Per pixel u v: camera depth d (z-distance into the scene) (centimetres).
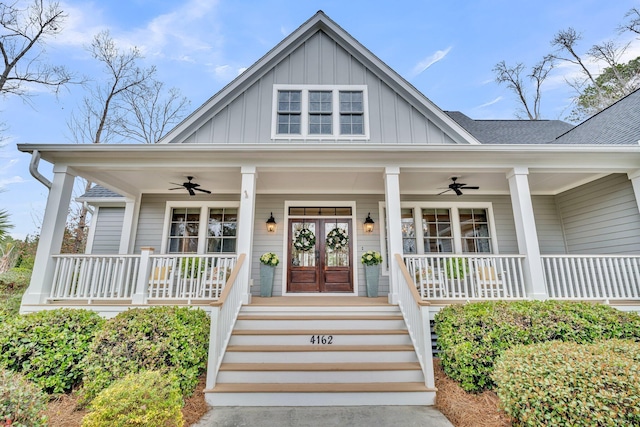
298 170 554
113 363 324
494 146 505
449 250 743
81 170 548
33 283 480
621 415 203
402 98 717
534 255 505
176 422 248
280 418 313
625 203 583
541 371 243
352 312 480
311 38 754
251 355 392
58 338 354
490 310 406
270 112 703
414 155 527
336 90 723
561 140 773
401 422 305
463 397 345
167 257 520
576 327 380
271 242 725
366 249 725
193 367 354
